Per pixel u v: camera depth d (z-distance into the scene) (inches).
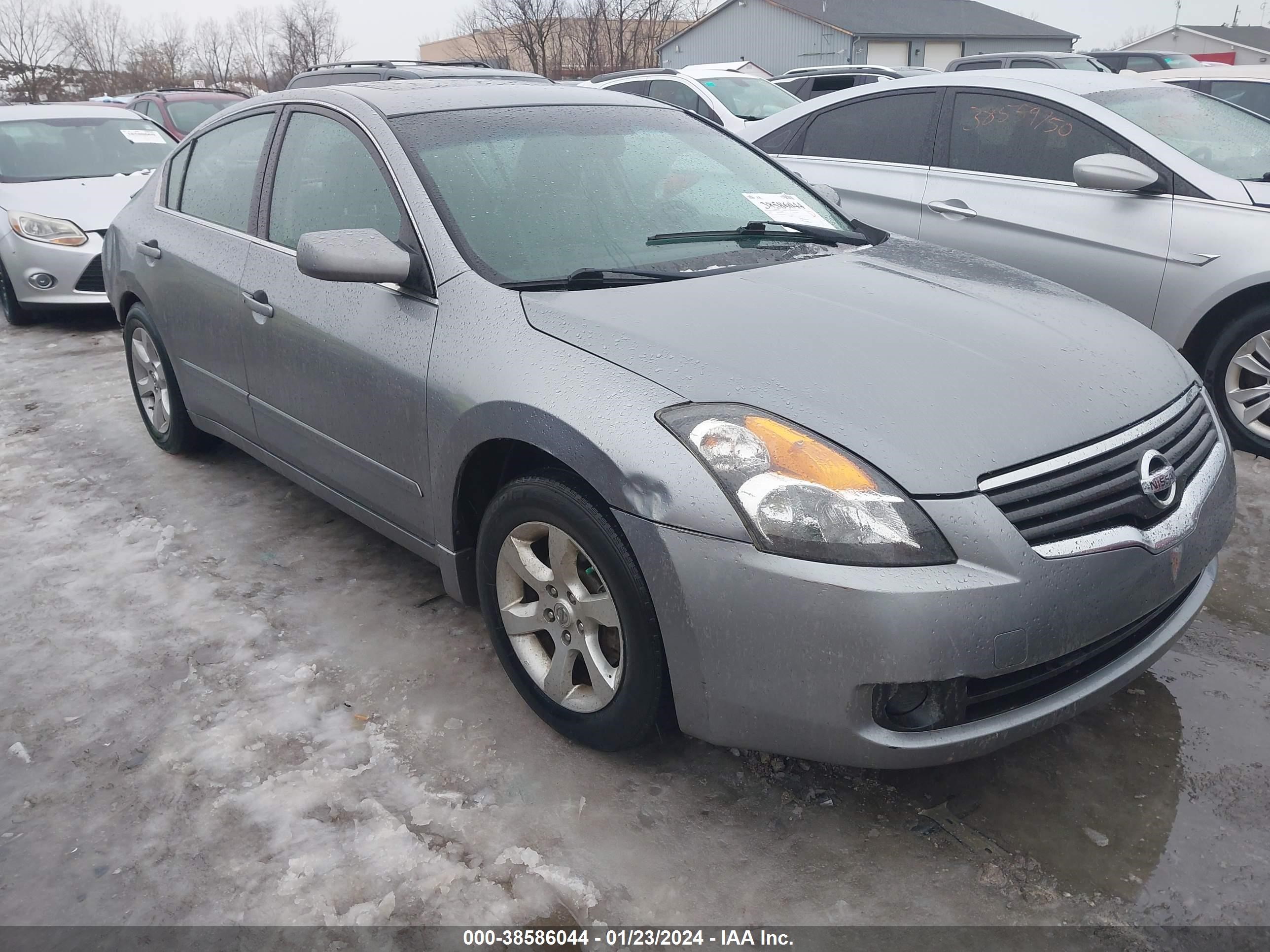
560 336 91.0
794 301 97.6
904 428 78.2
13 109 318.3
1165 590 83.2
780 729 78.7
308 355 117.2
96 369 231.3
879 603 72.2
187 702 104.0
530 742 96.8
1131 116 175.9
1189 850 82.2
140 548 139.5
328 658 111.7
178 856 83.3
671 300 96.7
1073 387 86.4
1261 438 161.0
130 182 295.9
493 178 111.9
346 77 341.1
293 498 155.7
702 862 81.9
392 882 80.2
